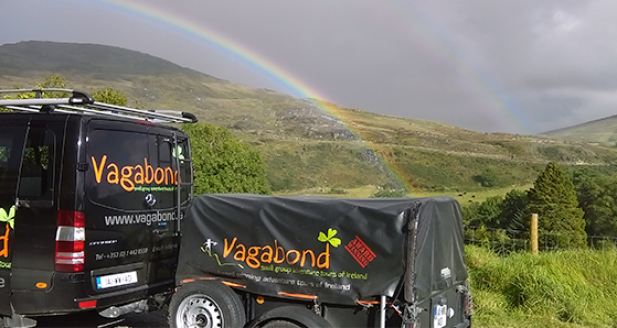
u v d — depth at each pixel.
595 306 7.10
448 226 5.04
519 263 7.91
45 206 4.98
